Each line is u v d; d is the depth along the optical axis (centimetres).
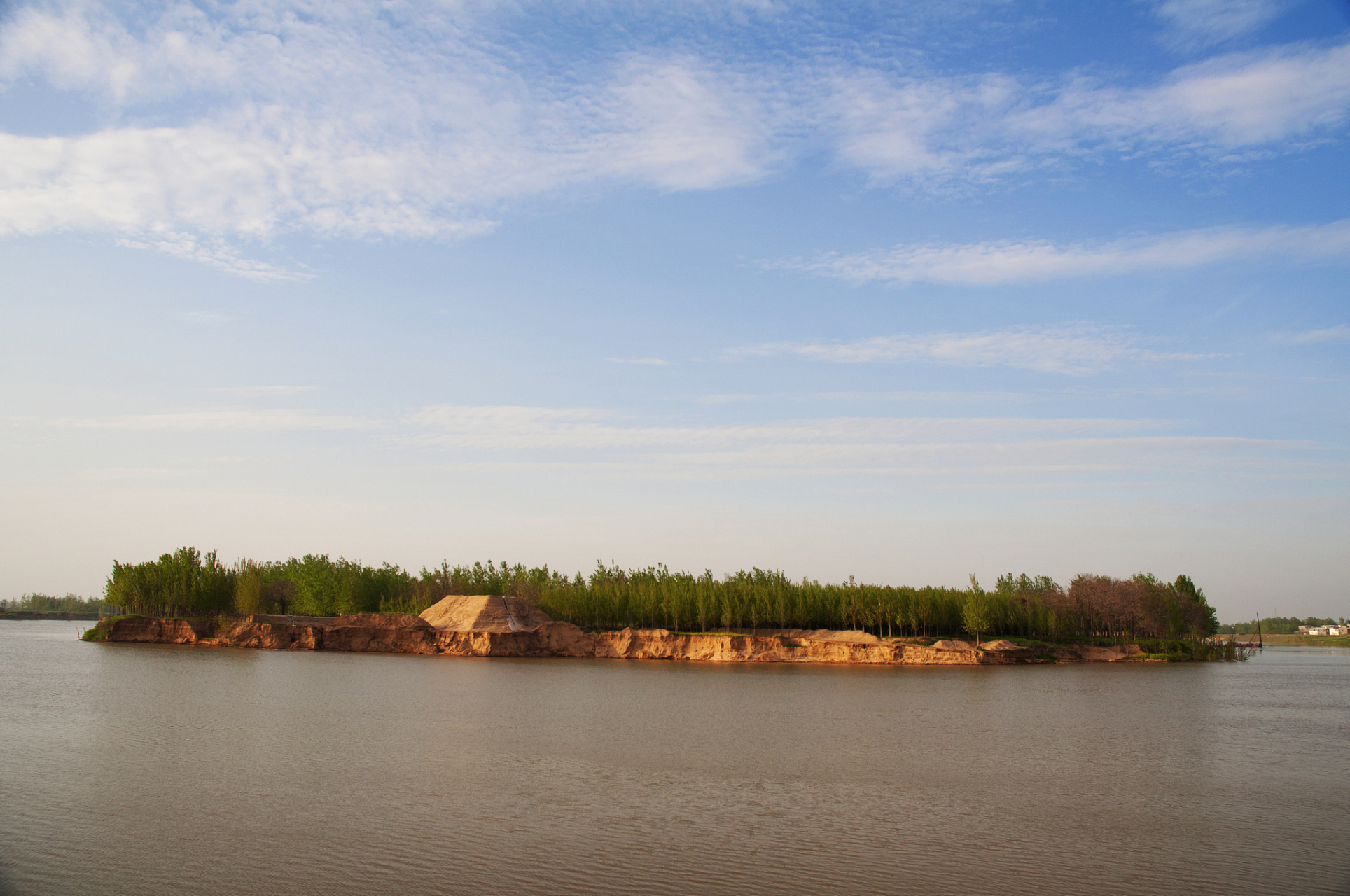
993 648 14075
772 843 3088
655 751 4950
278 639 14338
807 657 14125
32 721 5469
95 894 2498
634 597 16375
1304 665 16075
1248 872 2852
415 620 14938
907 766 4600
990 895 2598
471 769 4309
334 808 3475
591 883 2633
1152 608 15875
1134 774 4475
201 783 3850
